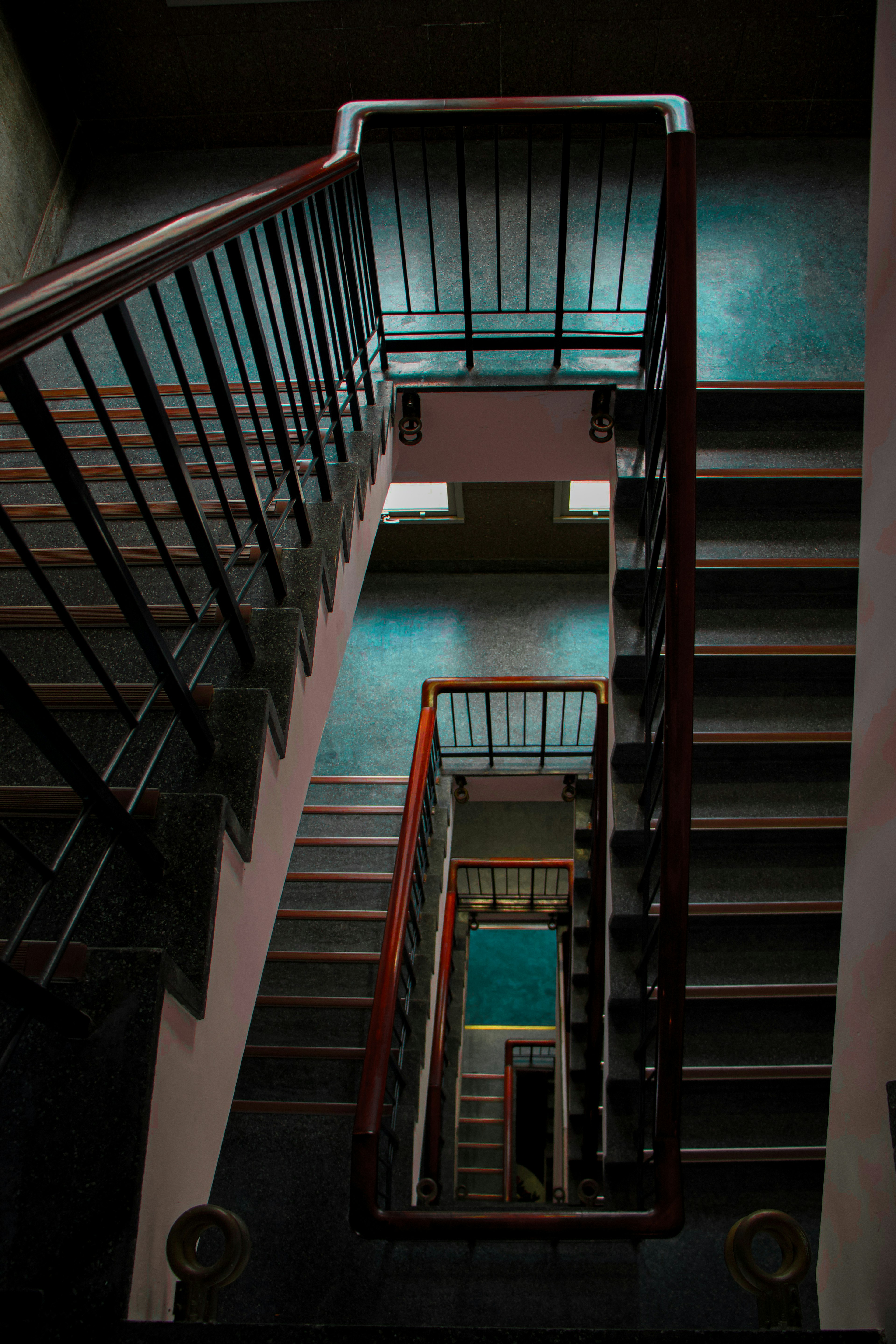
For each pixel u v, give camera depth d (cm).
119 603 126
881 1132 119
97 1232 103
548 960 813
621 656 298
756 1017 265
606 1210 201
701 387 329
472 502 602
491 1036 772
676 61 457
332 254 256
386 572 673
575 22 443
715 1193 242
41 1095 111
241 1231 111
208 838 141
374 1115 196
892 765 122
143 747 163
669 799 170
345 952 363
